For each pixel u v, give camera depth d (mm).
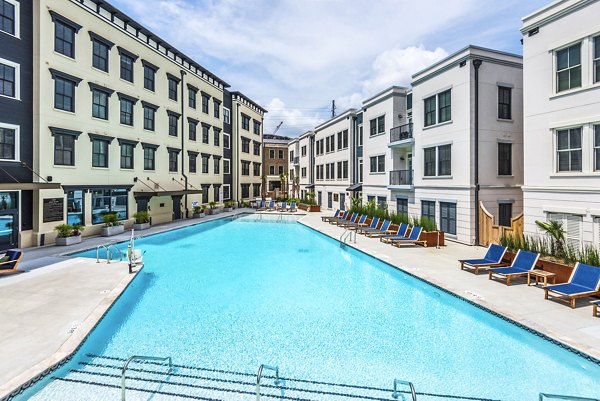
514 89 18625
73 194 19812
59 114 18703
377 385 6328
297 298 11133
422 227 18562
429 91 20734
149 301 10805
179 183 30734
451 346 7910
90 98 20766
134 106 24766
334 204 39500
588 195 12031
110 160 22500
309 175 48438
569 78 12734
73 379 6293
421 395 6020
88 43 20562
